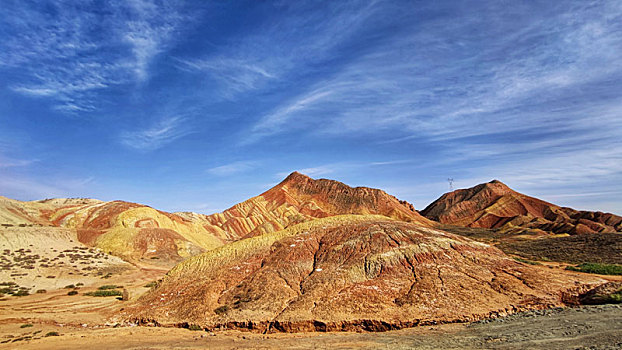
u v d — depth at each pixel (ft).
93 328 100.01
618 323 58.65
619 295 76.23
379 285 96.43
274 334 82.53
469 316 79.15
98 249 260.42
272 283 104.88
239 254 128.88
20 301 142.00
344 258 110.83
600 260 164.45
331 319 84.38
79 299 144.25
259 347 69.10
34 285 171.12
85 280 191.21
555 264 156.04
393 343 64.80
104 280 195.42
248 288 106.32
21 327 102.01
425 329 74.84
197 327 92.63
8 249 213.46
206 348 71.15
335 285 98.68
